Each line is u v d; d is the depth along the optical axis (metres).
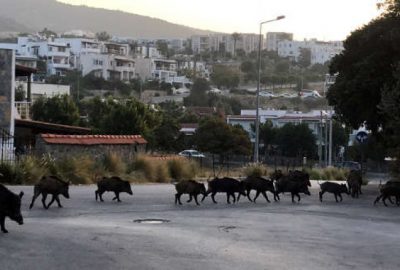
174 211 16.75
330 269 9.41
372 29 28.88
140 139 33.66
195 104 130.00
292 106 141.75
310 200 21.78
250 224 14.41
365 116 29.88
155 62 163.62
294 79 174.50
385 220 16.38
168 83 147.25
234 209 17.77
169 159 31.97
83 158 26.38
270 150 88.81
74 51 154.12
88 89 126.12
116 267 8.91
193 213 16.39
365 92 29.22
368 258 10.50
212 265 9.30
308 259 10.14
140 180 27.88
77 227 12.71
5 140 26.84
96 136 30.50
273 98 149.75
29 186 21.28
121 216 15.28
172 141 64.31
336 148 90.81
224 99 134.25
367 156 77.50
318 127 96.12
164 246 10.79
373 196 24.70
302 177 24.33
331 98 31.36
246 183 20.38
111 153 29.30
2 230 11.48
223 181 19.47
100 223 13.71
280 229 13.73
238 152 65.25
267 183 20.53
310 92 158.50
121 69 148.00
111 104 60.44
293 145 85.69
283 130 86.94
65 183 16.47
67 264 8.95
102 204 17.62
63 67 140.88
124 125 54.19
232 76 166.25
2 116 30.58
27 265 8.77
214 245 11.16
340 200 22.08
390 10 28.69
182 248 10.68
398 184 20.72
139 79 145.50
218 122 65.38
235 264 9.46
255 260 9.86
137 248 10.47
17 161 23.66
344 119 32.69
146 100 126.50
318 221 15.55
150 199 19.53
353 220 16.11
